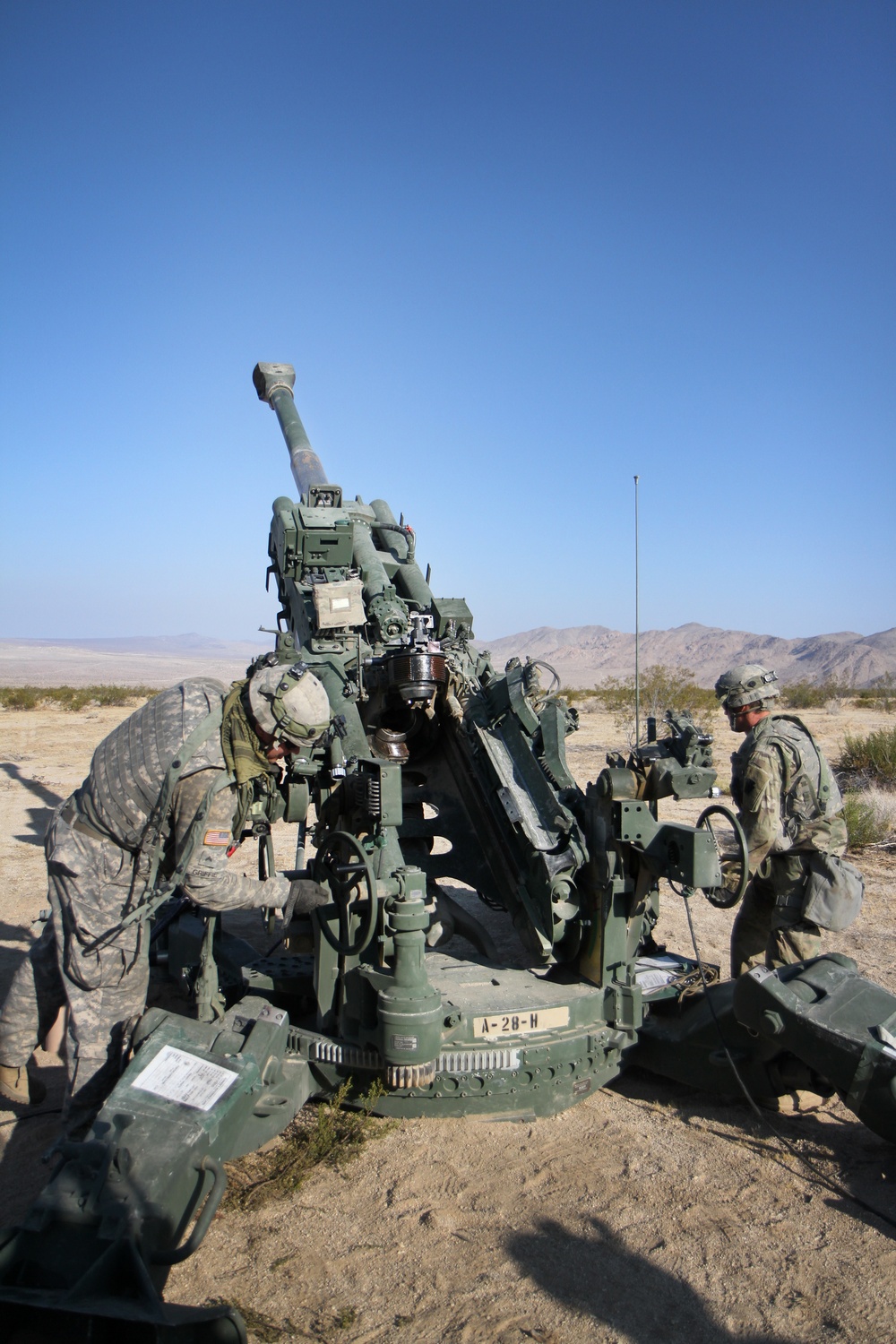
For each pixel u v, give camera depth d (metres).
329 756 4.16
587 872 4.20
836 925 4.34
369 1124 3.93
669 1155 3.78
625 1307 2.87
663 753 3.99
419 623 4.89
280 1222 3.31
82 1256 2.39
